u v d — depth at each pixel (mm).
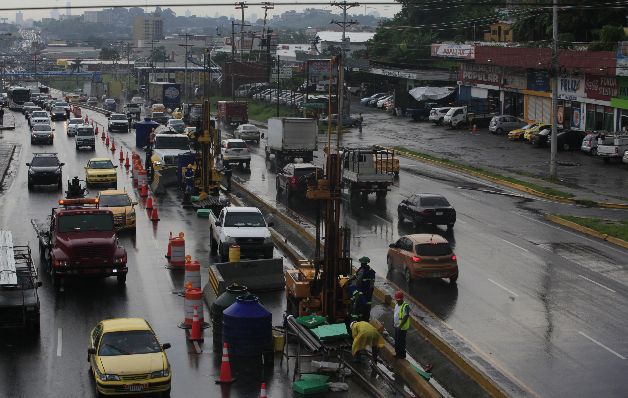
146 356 23000
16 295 28375
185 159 59906
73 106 146000
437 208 45156
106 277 36312
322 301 28266
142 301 32750
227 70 161125
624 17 102250
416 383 24031
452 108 102000
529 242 42906
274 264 34812
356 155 55219
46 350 27062
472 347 27062
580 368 25391
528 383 24125
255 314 26078
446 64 137500
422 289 33969
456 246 41875
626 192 56969
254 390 23844
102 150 85250
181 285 35156
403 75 127688
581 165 70062
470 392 23719
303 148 72312
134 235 44906
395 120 112438
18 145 89000
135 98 165875
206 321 30203
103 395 22422
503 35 124875
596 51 83438
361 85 145250
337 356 25469
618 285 34875
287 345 26000
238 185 62031
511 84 99250
